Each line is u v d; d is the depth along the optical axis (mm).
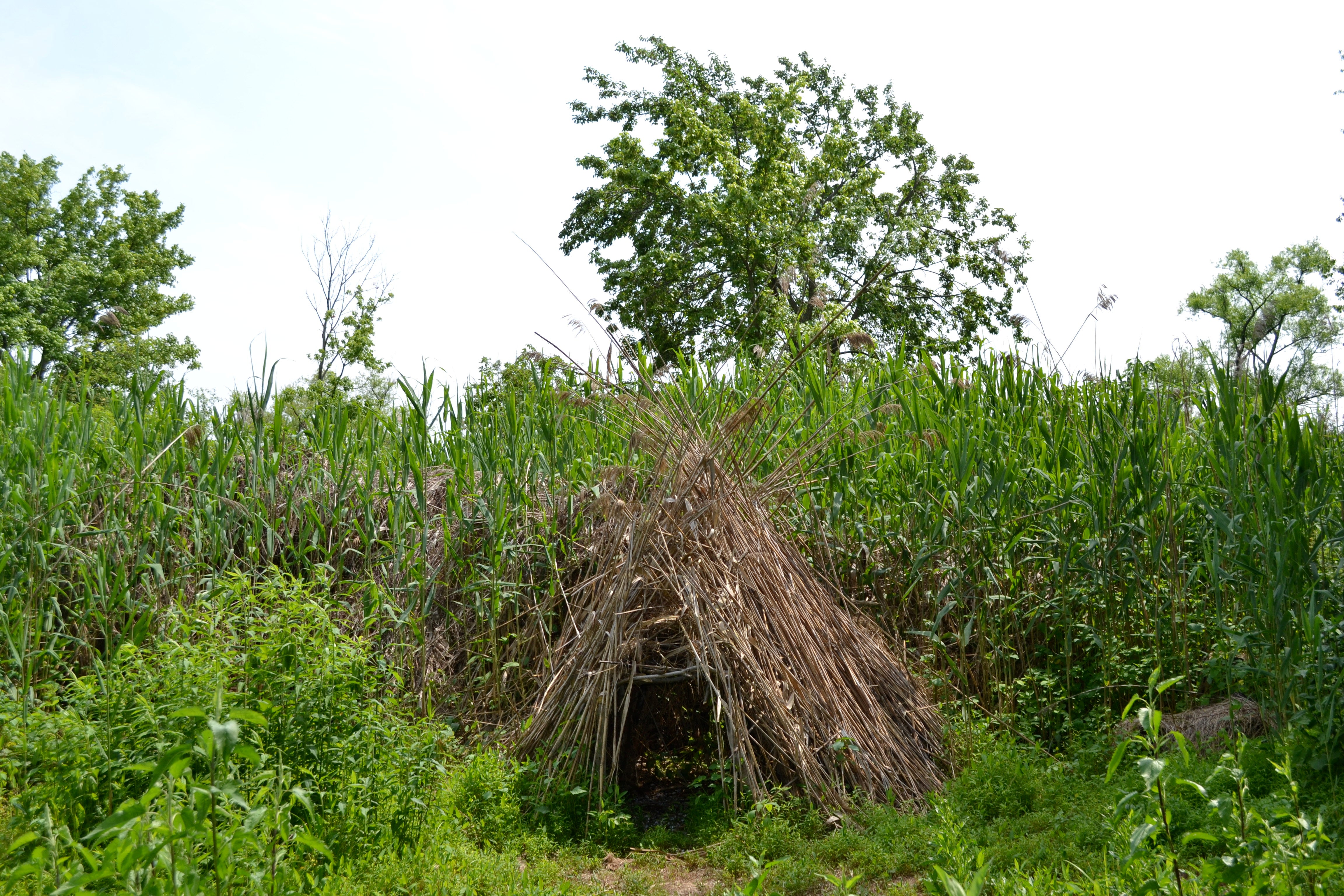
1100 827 5309
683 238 25328
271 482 8359
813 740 6520
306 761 5164
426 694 7586
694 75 28156
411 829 5426
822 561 8148
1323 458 6449
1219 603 6809
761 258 23797
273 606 6535
